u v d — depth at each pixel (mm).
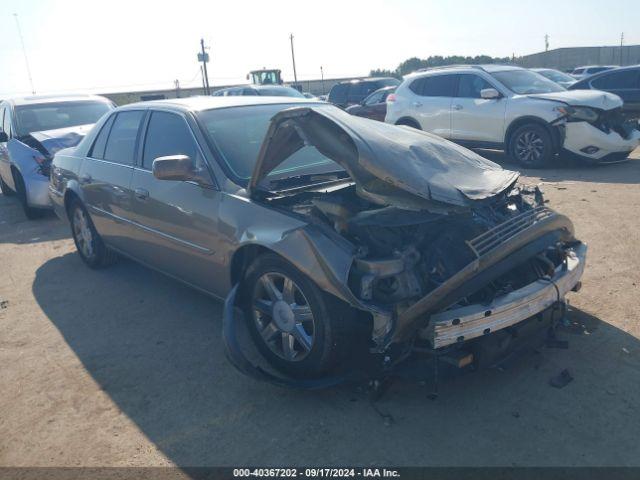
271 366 3768
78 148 6023
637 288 4590
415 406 3328
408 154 3557
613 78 13047
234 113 4641
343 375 3422
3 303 5348
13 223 8742
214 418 3348
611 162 10164
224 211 3885
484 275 3076
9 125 9352
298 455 2984
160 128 4766
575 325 4082
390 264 3123
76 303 5227
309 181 4156
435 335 3012
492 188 3545
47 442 3227
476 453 2904
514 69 11133
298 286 3389
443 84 11438
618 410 3160
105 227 5508
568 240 3822
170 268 4738
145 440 3189
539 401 3289
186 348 4211
